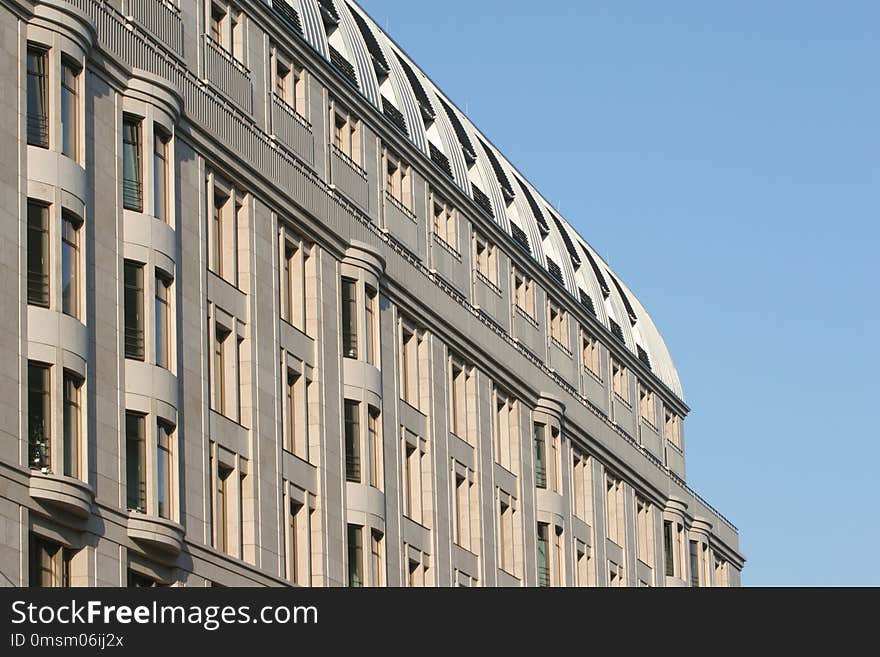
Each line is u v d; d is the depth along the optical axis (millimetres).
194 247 66625
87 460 58688
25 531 55781
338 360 76250
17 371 56594
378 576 76688
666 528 114375
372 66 85812
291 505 71500
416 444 82500
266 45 74812
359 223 79500
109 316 61031
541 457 96125
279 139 74250
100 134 62031
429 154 89812
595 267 113375
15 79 58469
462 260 90812
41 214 58625
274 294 71938
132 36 64562
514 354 94312
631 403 112062
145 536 60594
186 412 64562
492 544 88812
